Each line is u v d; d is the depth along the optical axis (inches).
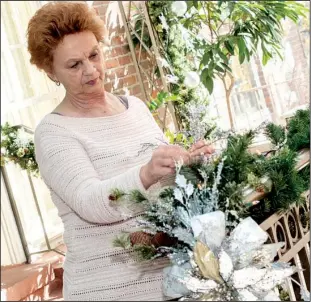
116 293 50.1
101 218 44.1
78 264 51.8
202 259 35.1
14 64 171.5
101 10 179.5
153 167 40.4
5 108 166.9
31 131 159.5
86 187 46.1
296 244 54.1
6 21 171.0
